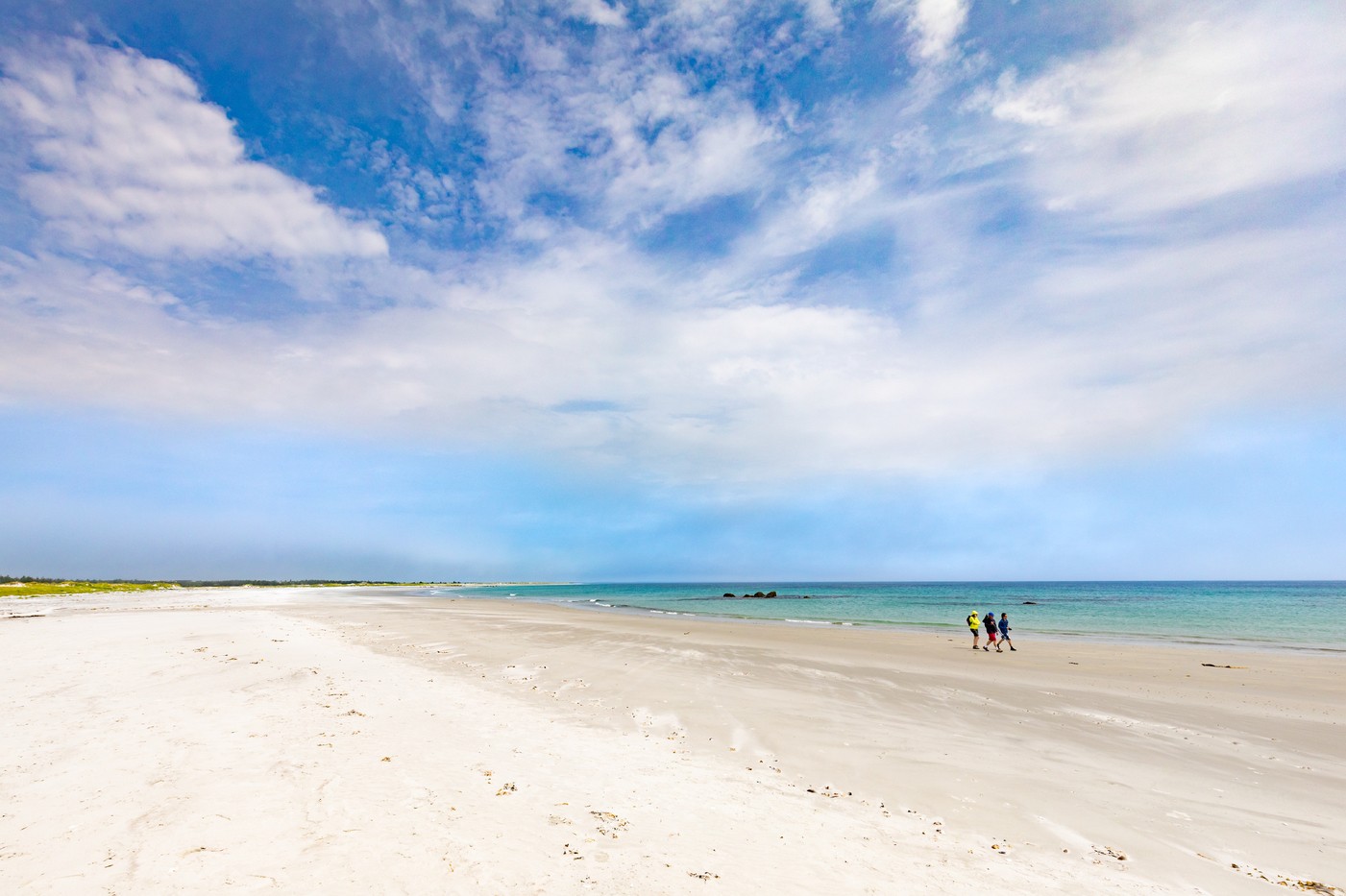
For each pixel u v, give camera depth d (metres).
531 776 8.10
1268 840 7.12
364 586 180.38
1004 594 98.81
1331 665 20.73
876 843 6.61
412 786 7.32
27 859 5.05
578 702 13.22
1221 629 35.59
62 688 12.03
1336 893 5.91
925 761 9.72
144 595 62.50
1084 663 20.95
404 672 15.87
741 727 11.45
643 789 7.90
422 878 5.07
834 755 9.91
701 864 5.79
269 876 4.93
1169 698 14.89
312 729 9.54
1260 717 13.01
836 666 19.08
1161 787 8.77
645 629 31.66
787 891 5.36
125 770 7.29
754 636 28.91
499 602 66.00
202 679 13.31
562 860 5.65
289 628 27.17
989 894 5.54
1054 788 8.61
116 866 4.98
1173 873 6.23
